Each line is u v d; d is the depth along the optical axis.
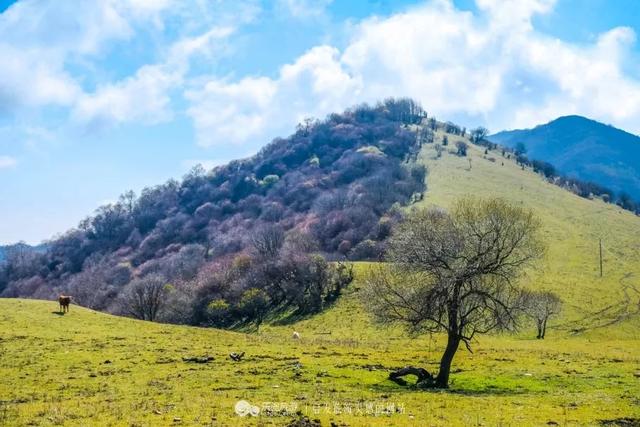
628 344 68.69
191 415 23.56
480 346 61.97
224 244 196.50
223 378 33.88
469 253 35.16
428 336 71.62
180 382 32.53
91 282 178.00
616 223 183.75
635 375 37.94
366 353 47.91
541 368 41.91
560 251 148.75
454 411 25.48
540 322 89.81
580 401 28.69
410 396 29.45
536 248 36.44
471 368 42.16
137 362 39.12
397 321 37.16
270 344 51.94
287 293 129.38
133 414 23.78
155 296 112.50
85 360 39.34
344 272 127.62
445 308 35.84
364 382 34.22
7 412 24.42
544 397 29.98
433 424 22.48
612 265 138.50
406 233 36.72
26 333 49.97
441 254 35.03
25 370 35.66
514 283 36.50
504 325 35.16
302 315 116.75
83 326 56.09
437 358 46.97
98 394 29.03
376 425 22.06
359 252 156.75
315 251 161.12
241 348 47.66
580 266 137.25
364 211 185.12
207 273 154.25
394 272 37.09
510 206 39.09
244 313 130.25
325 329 103.00
